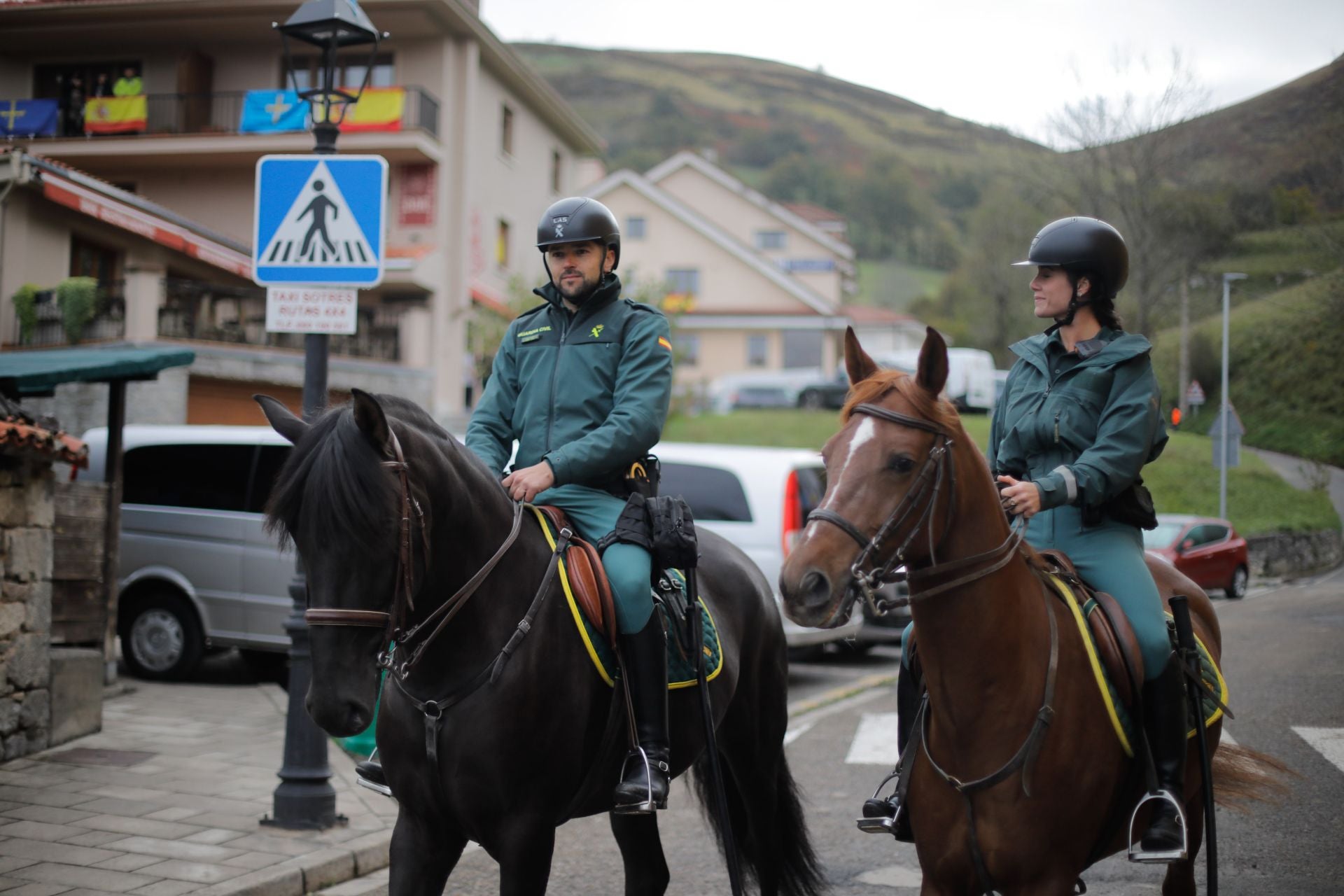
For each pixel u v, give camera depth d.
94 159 24.98
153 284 16.86
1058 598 3.20
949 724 3.03
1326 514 25.06
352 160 5.58
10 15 24.67
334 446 2.69
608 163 127.06
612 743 3.44
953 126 144.00
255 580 9.73
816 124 157.25
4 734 6.59
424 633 3.10
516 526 3.37
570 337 3.69
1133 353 3.23
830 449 2.88
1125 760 3.15
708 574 4.28
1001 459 3.51
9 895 4.42
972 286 49.50
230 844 5.20
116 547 8.95
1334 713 8.25
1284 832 5.62
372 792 6.37
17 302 17.38
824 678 11.21
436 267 24.67
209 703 8.73
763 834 4.40
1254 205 27.45
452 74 25.53
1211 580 17.97
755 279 44.03
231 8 24.25
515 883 3.15
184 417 16.78
